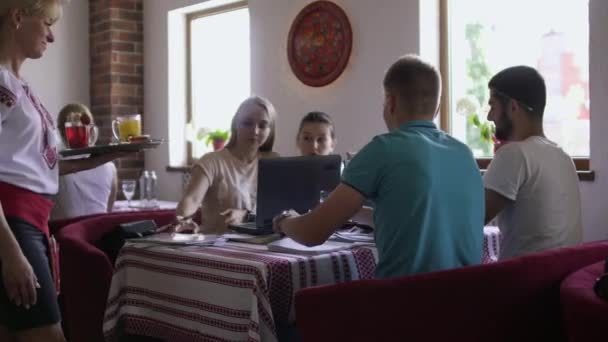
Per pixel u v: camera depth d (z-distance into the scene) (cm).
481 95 382
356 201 174
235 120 296
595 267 158
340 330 160
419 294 155
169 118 556
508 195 200
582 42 339
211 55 544
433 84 182
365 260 215
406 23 393
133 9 570
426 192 171
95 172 361
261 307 191
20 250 172
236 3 520
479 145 386
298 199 246
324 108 440
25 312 179
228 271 200
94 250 242
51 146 191
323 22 435
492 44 377
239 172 295
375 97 408
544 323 165
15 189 179
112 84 560
